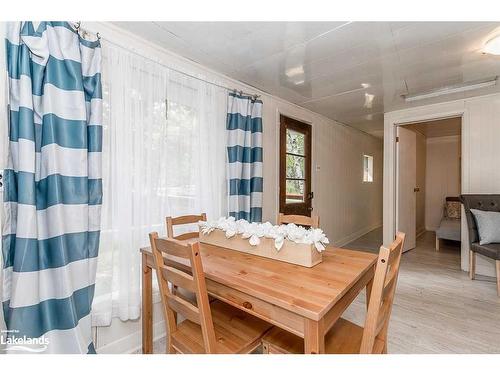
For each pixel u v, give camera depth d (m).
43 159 1.37
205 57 2.21
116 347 1.76
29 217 1.28
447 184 5.84
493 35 1.86
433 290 2.71
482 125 3.14
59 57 1.42
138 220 1.83
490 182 3.10
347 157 4.97
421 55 2.17
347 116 4.20
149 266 1.64
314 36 1.90
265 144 3.06
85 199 1.50
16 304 1.24
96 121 1.57
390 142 3.90
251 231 1.54
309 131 3.84
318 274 1.22
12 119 1.31
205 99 2.33
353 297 1.21
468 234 3.05
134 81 1.86
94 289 1.59
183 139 2.17
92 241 1.57
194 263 1.04
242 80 2.70
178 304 1.21
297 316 0.97
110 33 1.75
